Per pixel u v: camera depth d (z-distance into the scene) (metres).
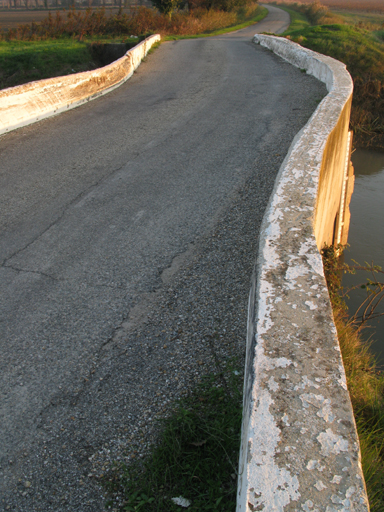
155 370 2.71
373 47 25.38
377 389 3.62
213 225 4.59
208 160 6.46
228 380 2.60
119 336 3.03
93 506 1.95
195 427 2.25
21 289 3.60
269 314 1.86
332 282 5.83
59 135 7.91
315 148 4.30
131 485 2.02
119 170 6.20
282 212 2.85
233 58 16.59
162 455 2.13
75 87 10.07
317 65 11.82
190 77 13.15
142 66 15.24
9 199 5.32
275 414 1.39
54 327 3.14
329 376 1.53
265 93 10.57
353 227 11.31
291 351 1.65
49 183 5.79
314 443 1.29
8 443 2.27
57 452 2.21
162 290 3.54
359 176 15.00
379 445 2.76
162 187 5.59
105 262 3.97
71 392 2.57
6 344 2.98
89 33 27.19
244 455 1.35
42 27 26.80
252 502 1.14
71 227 4.63
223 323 3.10
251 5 52.56
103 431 2.31
